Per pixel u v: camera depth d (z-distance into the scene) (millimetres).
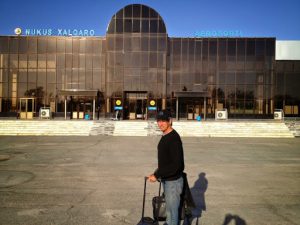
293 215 7602
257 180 11648
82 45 47719
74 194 9344
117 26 46250
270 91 47250
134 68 46125
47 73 47531
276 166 14820
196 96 45500
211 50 47562
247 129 33188
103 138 28656
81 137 29609
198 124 34344
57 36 47656
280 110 46812
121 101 46000
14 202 8469
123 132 32344
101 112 46938
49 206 8117
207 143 25312
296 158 17453
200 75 47438
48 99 47469
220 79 47406
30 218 7184
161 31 46219
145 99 47156
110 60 46156
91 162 15438
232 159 16953
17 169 13500
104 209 7906
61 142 24984
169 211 5246
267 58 47375
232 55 47500
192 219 7281
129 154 18344
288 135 31922
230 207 8227
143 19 46250
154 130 32812
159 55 46094
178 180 5297
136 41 46156
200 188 10344
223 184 10945
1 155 17734
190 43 47531
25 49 47656
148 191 9773
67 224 6820
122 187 10289
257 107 47156
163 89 46031
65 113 44844
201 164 15289
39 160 15969
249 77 47375
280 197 9234
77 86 47500
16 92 47469
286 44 49938
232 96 47344
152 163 15234
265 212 7820
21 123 34562
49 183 10812
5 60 47594
